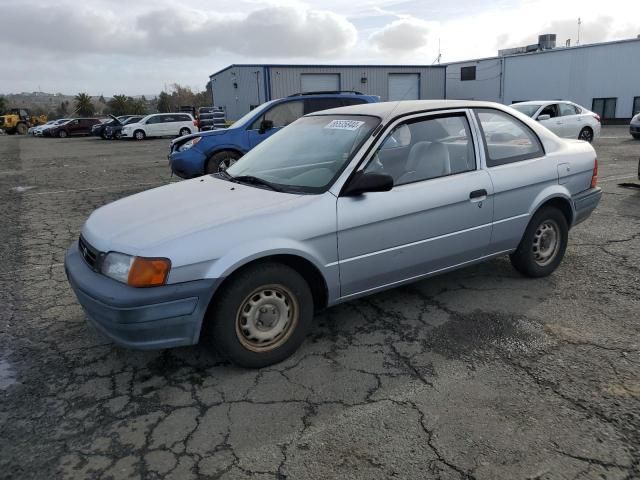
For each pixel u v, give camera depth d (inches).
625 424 101.3
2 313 163.6
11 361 133.6
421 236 141.7
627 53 1206.3
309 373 123.4
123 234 118.9
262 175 148.2
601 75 1264.8
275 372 124.4
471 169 153.4
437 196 142.7
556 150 175.6
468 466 91.4
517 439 98.0
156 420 107.7
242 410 109.9
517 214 162.2
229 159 361.1
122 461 95.7
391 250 137.1
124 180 465.4
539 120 578.9
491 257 162.6
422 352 131.7
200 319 114.1
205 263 112.0
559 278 178.7
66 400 115.9
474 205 150.6
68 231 269.7
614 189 333.7
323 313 156.4
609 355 127.0
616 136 802.2
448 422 103.6
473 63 1567.4
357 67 1444.4
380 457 94.3
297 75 1398.9
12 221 296.5
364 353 132.1
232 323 118.5
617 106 1247.5
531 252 171.8
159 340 112.0
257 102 1413.6
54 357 135.3
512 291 168.6
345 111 161.0
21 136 1718.8
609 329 140.6
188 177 362.3
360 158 133.9
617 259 196.4
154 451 98.3
